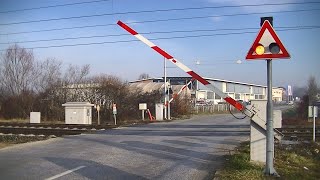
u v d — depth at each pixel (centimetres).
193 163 1038
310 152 1325
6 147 1386
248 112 952
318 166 1070
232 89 9431
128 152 1239
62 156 1152
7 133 2367
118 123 3128
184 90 5178
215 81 8362
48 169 941
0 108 4403
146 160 1083
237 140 1619
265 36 759
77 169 942
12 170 928
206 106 6078
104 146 1400
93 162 1045
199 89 7500
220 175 841
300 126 2725
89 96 4191
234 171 866
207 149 1318
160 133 1983
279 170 915
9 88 4684
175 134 1916
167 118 3750
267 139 810
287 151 1279
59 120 4050
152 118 3706
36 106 4353
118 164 1016
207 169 953
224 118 3828
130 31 984
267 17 762
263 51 759
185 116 4275
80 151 1262
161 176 871
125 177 856
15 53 4759
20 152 1244
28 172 904
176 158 1121
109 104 4012
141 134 1923
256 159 969
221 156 1156
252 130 970
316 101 4484
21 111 4356
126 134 1930
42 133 2327
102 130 2231
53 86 4425
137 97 4175
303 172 944
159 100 4178
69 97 4303
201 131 2120
